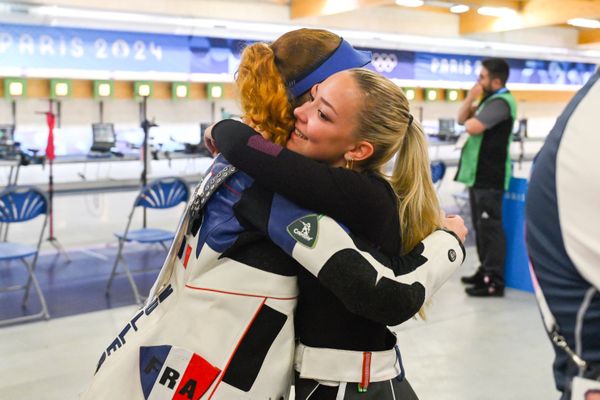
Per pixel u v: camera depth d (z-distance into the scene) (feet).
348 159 3.85
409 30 23.20
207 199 3.85
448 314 13.33
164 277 4.12
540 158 3.39
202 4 19.53
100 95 21.39
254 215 3.67
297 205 3.63
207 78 22.16
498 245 14.44
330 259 3.52
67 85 20.77
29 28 18.67
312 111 3.77
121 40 20.26
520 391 9.83
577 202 3.09
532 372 10.52
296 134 3.88
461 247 4.09
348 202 3.59
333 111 3.71
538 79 29.58
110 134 21.61
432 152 28.84
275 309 3.78
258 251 3.76
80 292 14.79
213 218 3.82
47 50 19.10
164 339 3.81
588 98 3.17
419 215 4.08
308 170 3.57
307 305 3.91
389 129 3.78
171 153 21.58
